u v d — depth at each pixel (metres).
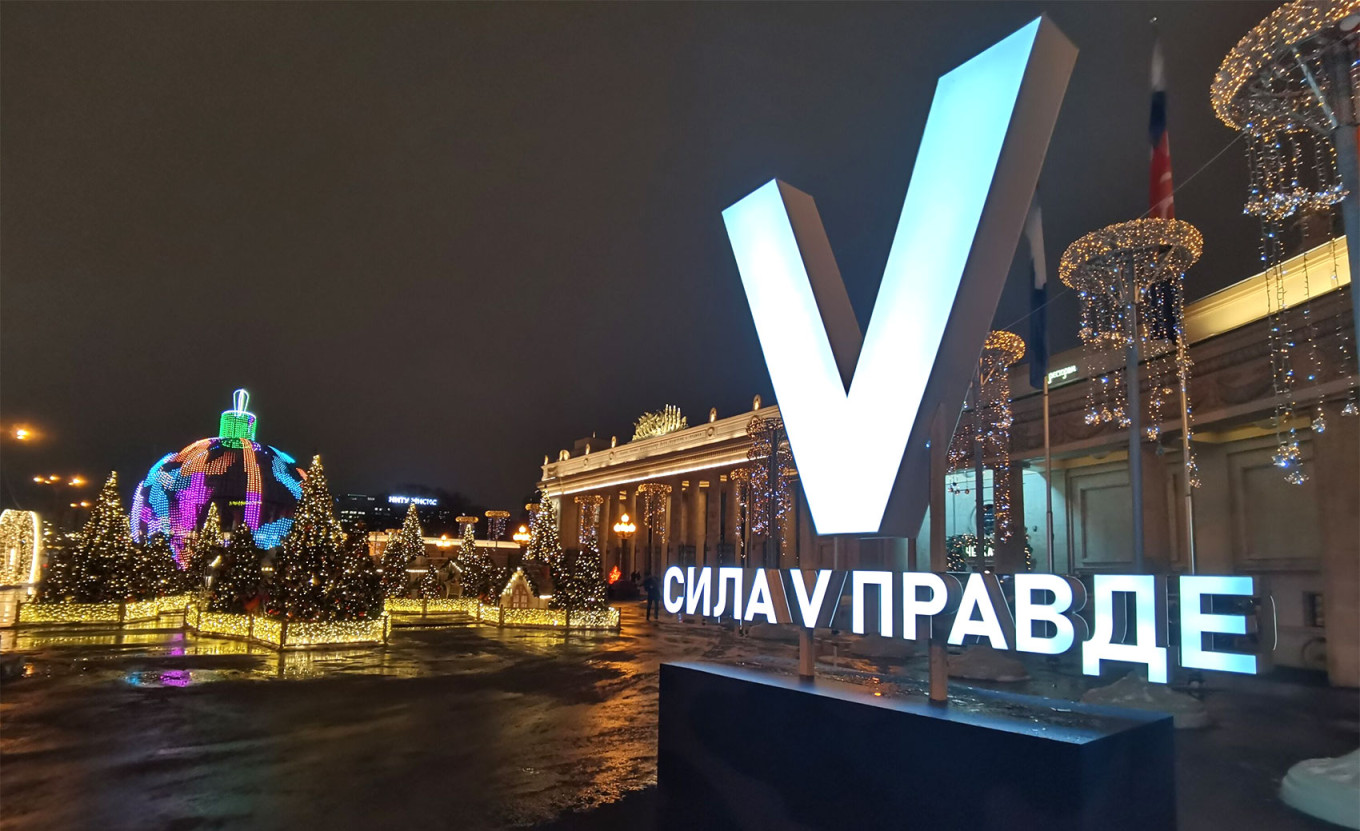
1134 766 3.70
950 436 4.55
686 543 54.34
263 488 52.31
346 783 7.47
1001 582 4.05
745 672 5.33
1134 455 12.21
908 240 4.41
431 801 6.92
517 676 14.59
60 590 23.22
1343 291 14.04
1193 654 3.50
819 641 20.94
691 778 5.30
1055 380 23.81
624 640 21.97
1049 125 4.20
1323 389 14.44
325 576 18.98
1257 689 14.05
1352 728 10.52
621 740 9.34
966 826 3.79
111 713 10.59
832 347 4.89
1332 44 7.05
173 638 20.16
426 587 32.19
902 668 16.59
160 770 7.86
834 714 4.46
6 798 6.95
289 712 10.83
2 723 10.00
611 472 63.62
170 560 29.77
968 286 4.20
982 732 3.79
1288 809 6.97
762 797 4.79
